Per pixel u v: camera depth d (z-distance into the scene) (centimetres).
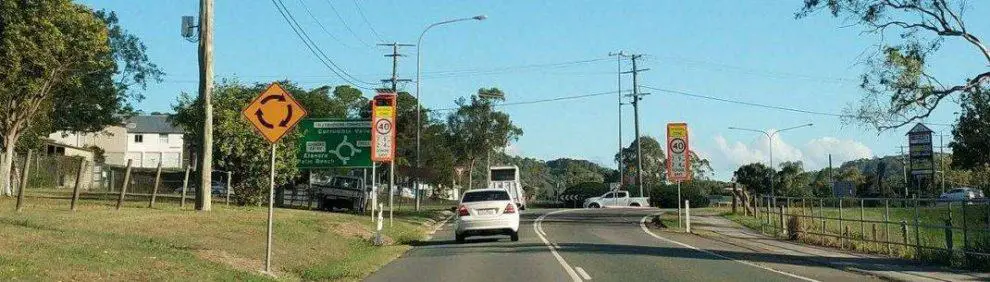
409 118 7875
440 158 7931
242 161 3316
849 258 1995
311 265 1727
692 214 4444
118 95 4625
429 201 7581
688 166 3359
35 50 2936
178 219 2153
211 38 2533
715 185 8762
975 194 6425
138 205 2808
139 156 9944
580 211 5119
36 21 2897
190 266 1381
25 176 2228
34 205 2508
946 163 8988
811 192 7688
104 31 3247
